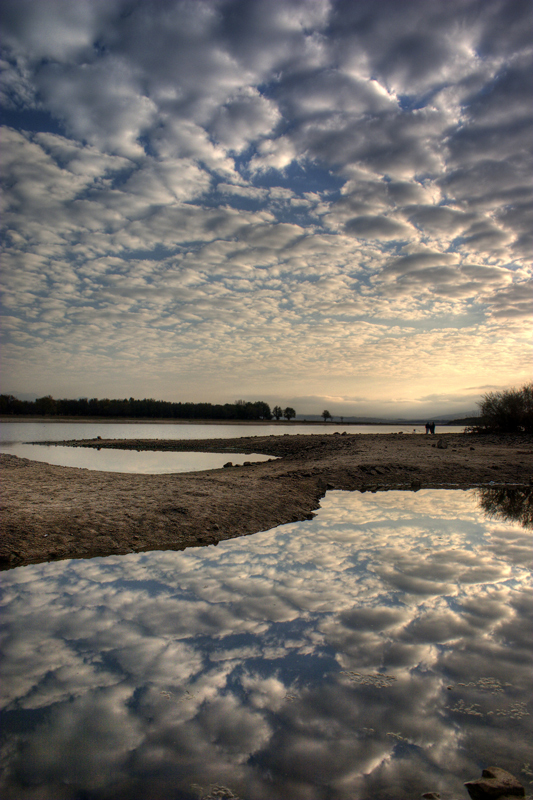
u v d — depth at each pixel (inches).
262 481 574.9
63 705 140.0
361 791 106.7
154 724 131.5
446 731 127.8
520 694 144.2
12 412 5506.9
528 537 350.6
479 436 1272.1
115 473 638.5
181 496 450.0
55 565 290.4
